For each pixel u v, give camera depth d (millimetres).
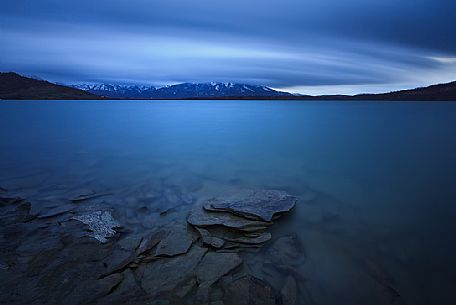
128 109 100500
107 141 28844
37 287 6000
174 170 17625
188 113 81312
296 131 38188
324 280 6992
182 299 5875
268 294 6102
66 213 10047
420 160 20469
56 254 7281
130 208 10953
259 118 62656
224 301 5859
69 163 19094
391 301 6352
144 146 26281
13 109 82750
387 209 11523
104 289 6000
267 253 7941
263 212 9805
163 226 9367
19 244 7738
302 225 9891
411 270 7488
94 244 7855
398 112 79750
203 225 9000
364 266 7609
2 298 5621
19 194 12312
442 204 11977
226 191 13094
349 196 12969
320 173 17094
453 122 48906
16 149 23906
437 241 8938
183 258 7301
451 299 6504
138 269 6852
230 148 25500
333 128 41688
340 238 9055
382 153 23031
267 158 21359
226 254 7562
